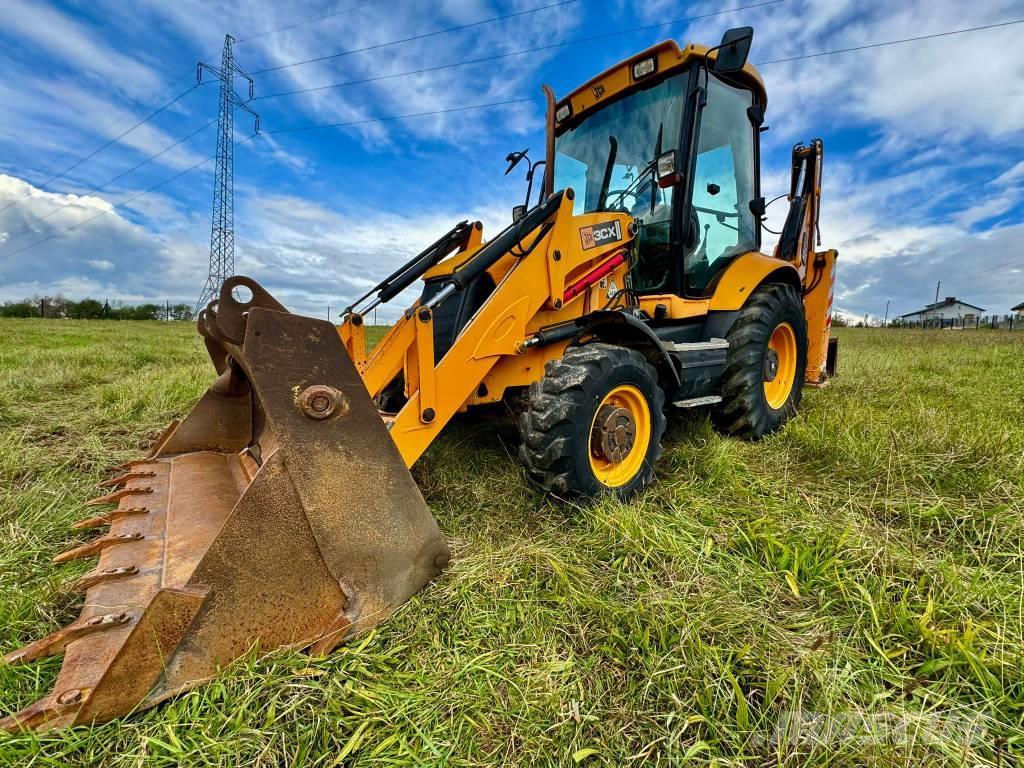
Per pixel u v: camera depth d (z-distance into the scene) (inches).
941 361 294.2
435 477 104.3
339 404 56.5
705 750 43.5
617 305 112.5
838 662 51.1
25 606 59.2
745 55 97.9
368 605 57.7
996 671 49.6
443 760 42.3
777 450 119.0
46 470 104.7
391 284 109.1
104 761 41.9
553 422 81.9
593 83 129.3
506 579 66.0
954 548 74.7
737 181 138.6
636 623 56.3
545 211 93.6
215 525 65.7
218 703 46.9
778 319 133.8
